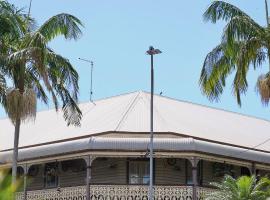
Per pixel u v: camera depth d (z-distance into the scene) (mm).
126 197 31172
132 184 31312
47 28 27641
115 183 32219
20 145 36781
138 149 31234
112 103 38375
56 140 34562
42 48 26438
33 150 34188
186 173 34000
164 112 36062
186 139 31719
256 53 27547
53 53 27859
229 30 26938
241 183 27766
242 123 41219
